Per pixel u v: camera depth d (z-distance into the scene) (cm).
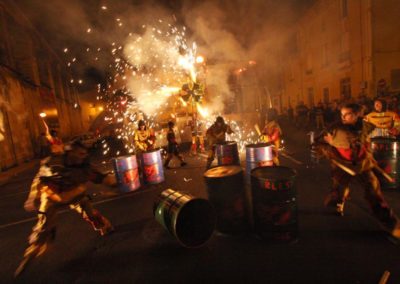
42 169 394
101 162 1288
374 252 334
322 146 420
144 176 732
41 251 373
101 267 368
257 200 376
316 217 441
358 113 392
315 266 319
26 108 1775
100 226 455
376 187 375
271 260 339
